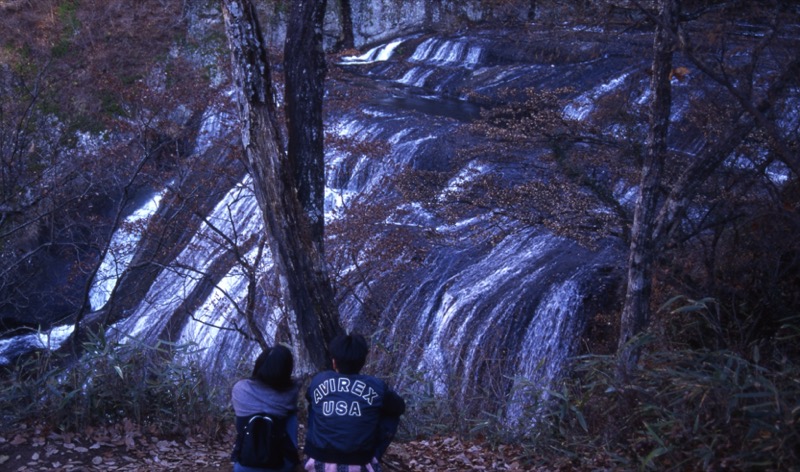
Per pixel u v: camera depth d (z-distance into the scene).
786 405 4.80
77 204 16.02
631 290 7.61
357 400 3.96
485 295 11.78
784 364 5.69
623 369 6.20
